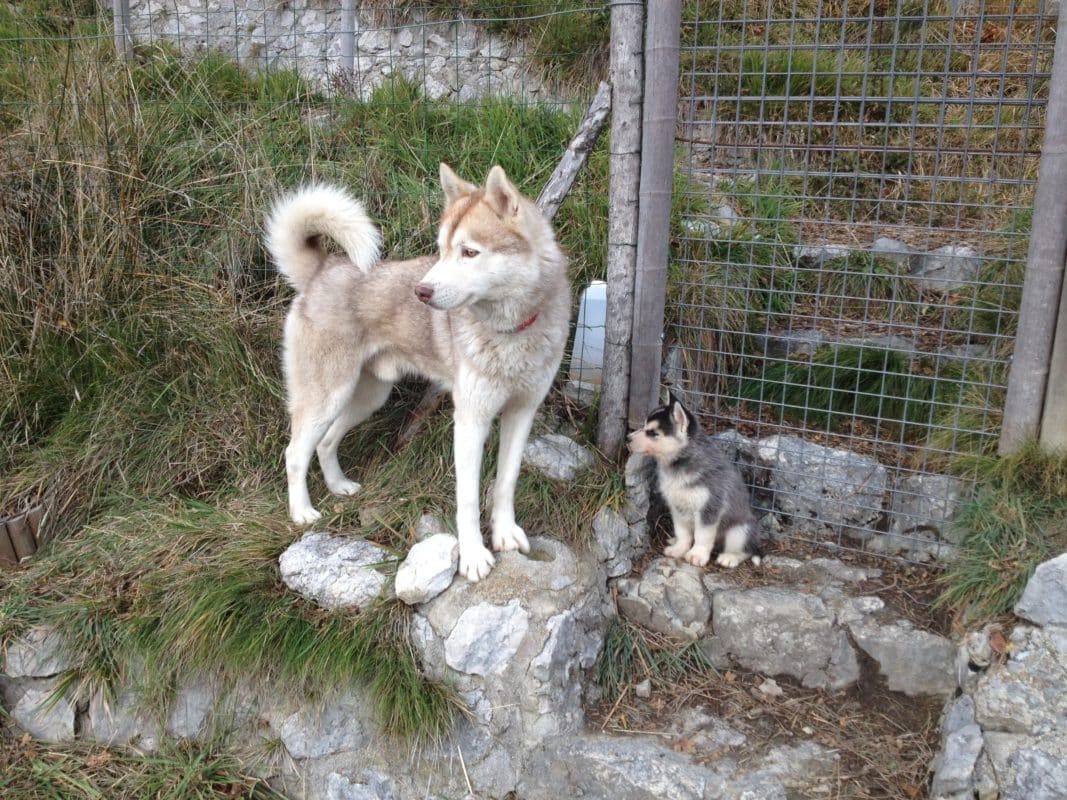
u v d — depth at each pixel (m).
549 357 3.08
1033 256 3.05
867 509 3.60
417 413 3.81
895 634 3.06
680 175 4.28
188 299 4.24
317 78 5.68
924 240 4.64
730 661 3.25
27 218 4.29
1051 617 2.71
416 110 5.08
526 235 2.86
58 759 3.04
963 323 4.21
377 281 3.38
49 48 5.60
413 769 2.88
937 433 3.61
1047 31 5.30
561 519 3.39
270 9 6.38
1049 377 3.11
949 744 2.64
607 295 3.59
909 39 5.63
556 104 5.12
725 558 3.47
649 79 3.31
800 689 3.14
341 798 2.89
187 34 6.37
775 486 3.77
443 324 3.25
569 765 2.80
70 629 3.19
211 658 3.06
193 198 4.47
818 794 2.68
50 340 4.13
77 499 3.80
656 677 3.19
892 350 4.05
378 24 6.08
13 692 3.21
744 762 2.79
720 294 4.16
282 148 4.79
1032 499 3.10
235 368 4.07
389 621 3.00
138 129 4.49
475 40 5.89
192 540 3.43
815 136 5.27
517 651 2.92
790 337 4.14
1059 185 2.95
